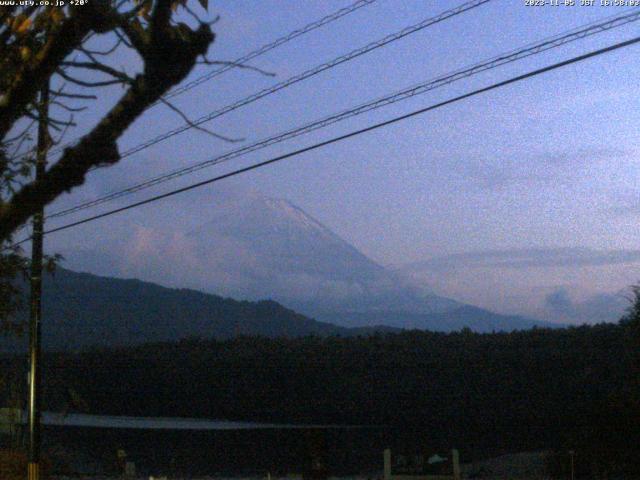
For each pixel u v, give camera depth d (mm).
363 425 52344
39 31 5359
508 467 37000
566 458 33750
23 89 4363
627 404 33125
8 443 30234
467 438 47812
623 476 32719
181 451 45969
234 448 46281
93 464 42156
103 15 4258
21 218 4117
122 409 57688
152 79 3984
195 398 57125
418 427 50594
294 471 40625
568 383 47031
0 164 6781
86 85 5184
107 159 4137
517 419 47656
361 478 37281
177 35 4098
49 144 6883
